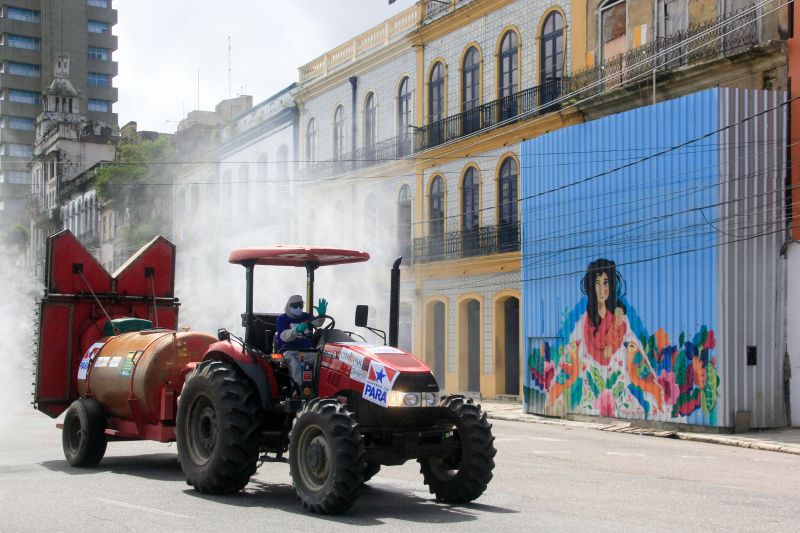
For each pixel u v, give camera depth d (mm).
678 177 22016
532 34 30141
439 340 34250
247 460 10516
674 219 22078
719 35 23281
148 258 15711
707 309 21078
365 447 9711
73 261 14984
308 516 9359
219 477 10500
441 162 33719
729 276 20891
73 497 10531
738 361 20859
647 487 11922
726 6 23562
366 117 38969
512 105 30594
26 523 8898
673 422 21812
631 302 23219
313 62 42906
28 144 116375
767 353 21344
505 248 30359
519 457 15562
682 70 23891
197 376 10945
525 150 27344
